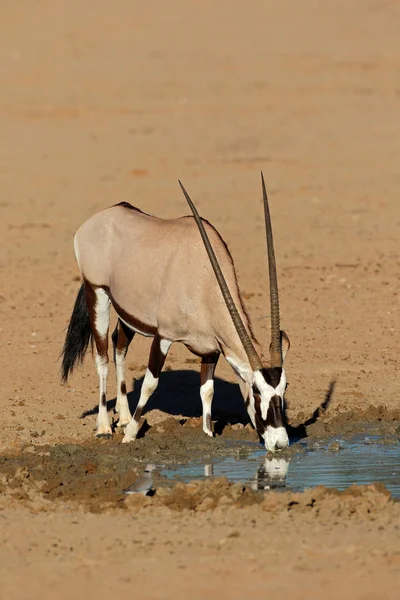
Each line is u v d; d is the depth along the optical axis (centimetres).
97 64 12962
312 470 2789
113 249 3253
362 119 10356
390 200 7494
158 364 3091
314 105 10994
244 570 2011
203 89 11756
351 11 15700
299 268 5700
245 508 2422
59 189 8012
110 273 3253
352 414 3381
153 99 11331
